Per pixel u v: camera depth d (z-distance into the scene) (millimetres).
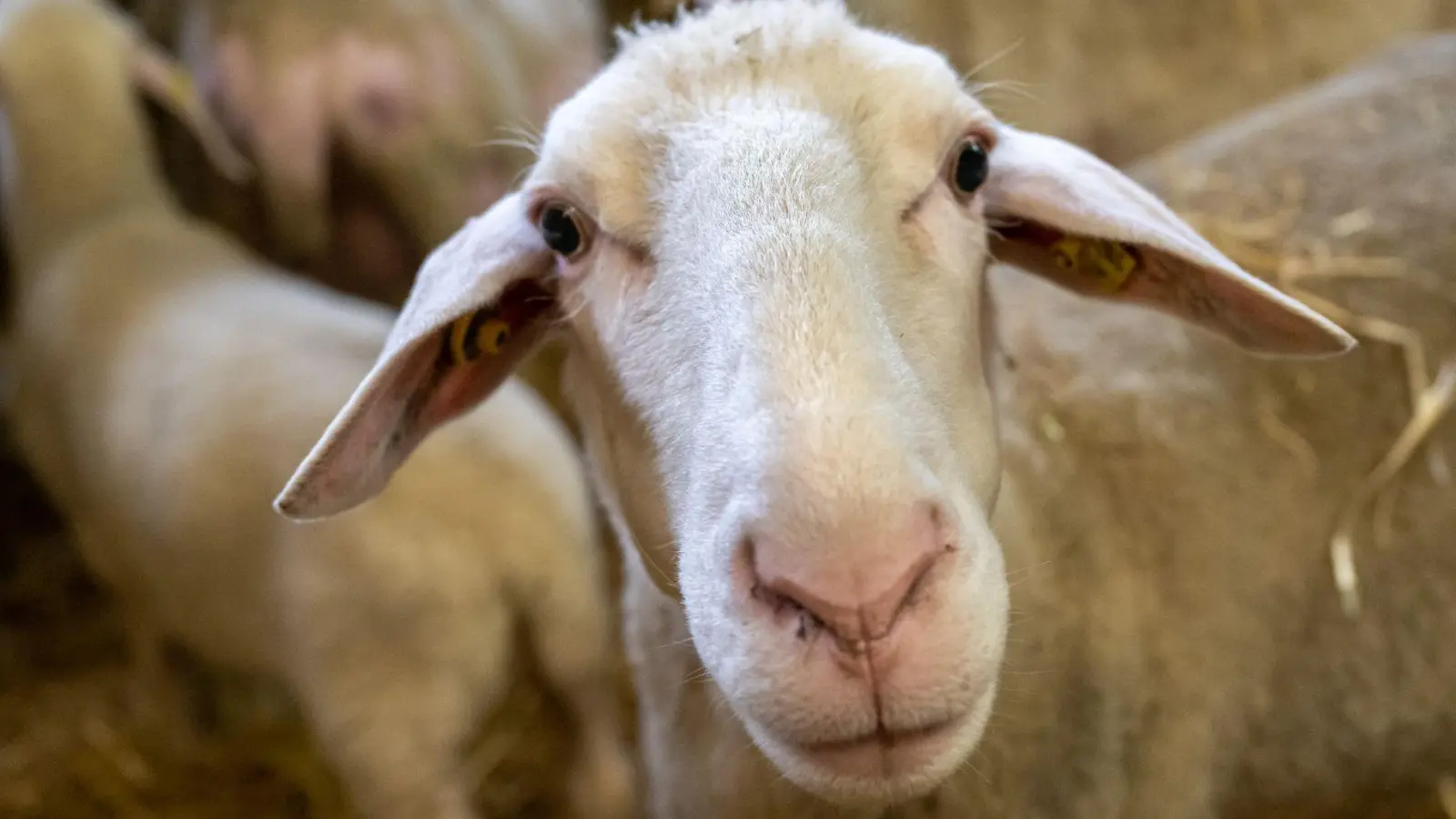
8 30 1472
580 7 1829
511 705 1328
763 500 754
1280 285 1071
